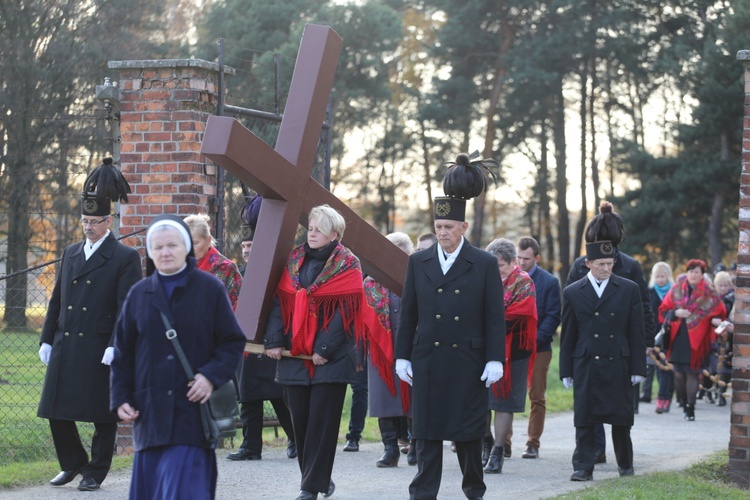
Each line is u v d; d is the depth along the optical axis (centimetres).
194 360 575
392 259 922
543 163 4719
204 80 1110
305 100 827
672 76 3709
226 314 587
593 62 4412
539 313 1110
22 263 2186
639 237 3694
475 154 809
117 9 3106
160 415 567
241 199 1207
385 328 999
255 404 1024
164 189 1098
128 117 1111
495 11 4250
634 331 975
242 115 1159
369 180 4959
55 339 849
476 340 778
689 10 3981
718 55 3359
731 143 3588
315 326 772
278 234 801
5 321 1355
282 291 790
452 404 771
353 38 4009
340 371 776
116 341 585
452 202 783
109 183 842
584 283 988
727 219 3988
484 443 1053
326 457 778
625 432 977
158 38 3541
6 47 2816
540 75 3888
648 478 940
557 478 972
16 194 2158
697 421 1559
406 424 1102
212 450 584
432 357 776
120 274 843
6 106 2752
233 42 3706
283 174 798
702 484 923
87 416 830
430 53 4341
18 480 863
